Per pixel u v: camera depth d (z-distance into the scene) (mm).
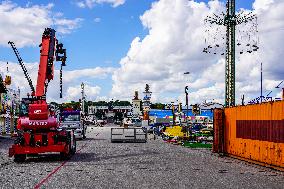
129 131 42906
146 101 104625
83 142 40062
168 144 38188
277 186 12516
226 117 24609
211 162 20547
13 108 60656
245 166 18781
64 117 43938
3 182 13273
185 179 13898
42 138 20672
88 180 13664
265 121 18672
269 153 18094
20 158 20516
